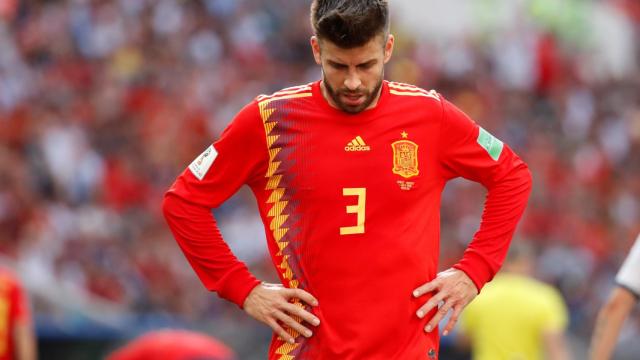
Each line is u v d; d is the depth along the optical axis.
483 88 73.69
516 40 77.19
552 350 29.59
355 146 15.92
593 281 57.88
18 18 65.44
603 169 67.31
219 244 16.38
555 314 29.70
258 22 71.06
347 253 15.77
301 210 15.95
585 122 71.94
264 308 16.02
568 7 81.94
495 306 29.75
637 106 74.62
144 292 47.66
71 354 38.53
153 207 53.88
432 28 80.81
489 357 29.67
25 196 49.78
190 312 47.69
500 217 16.47
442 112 16.28
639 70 82.31
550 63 76.25
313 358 15.88
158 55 65.75
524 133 69.38
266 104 16.11
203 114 61.78
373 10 15.22
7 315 23.73
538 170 65.44
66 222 49.50
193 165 16.50
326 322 15.80
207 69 66.06
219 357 13.00
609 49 82.62
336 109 16.03
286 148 16.02
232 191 16.36
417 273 15.88
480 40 79.06
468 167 16.44
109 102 60.53
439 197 16.39
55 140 55.12
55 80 61.59
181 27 68.12
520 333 29.59
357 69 15.39
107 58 64.56
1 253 47.53
